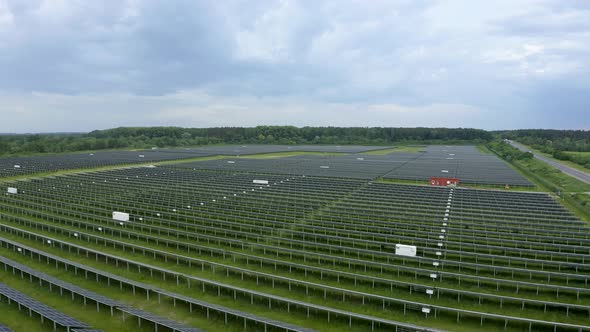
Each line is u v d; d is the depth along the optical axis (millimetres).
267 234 37969
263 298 23594
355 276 26312
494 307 22750
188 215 42625
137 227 39781
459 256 32219
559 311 22266
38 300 22797
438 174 87250
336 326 20406
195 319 20781
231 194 57656
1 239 30984
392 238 35938
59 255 30656
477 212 46938
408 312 22062
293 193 59906
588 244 34000
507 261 30953
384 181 79000
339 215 45594
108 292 24047
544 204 52562
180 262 29797
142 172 86438
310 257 31406
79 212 43906
